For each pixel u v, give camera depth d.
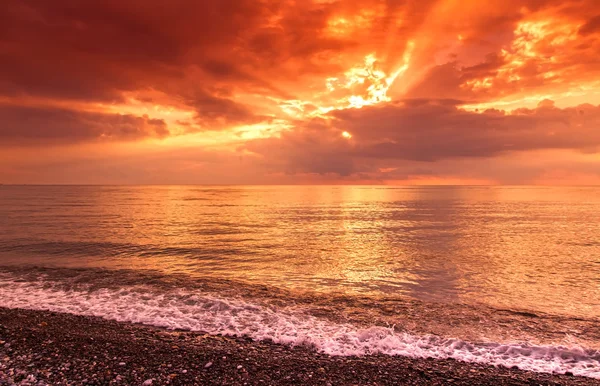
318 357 9.41
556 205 91.88
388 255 26.31
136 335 10.62
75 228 39.69
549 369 9.00
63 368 8.08
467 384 8.00
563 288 17.39
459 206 88.56
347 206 89.25
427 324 12.41
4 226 40.41
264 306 14.22
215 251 27.28
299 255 26.14
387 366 8.92
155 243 30.48
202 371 8.20
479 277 19.59
